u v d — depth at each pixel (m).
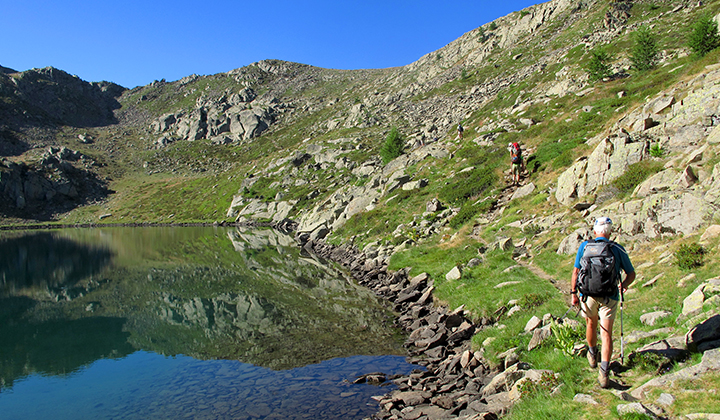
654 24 52.44
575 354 7.61
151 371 13.37
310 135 128.75
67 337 17.84
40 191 110.81
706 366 5.19
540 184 23.41
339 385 10.99
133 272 33.84
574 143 26.27
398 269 22.73
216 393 11.12
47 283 30.28
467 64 116.94
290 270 31.28
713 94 14.73
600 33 60.38
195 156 149.50
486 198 26.45
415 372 11.34
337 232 41.75
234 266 34.69
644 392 5.33
